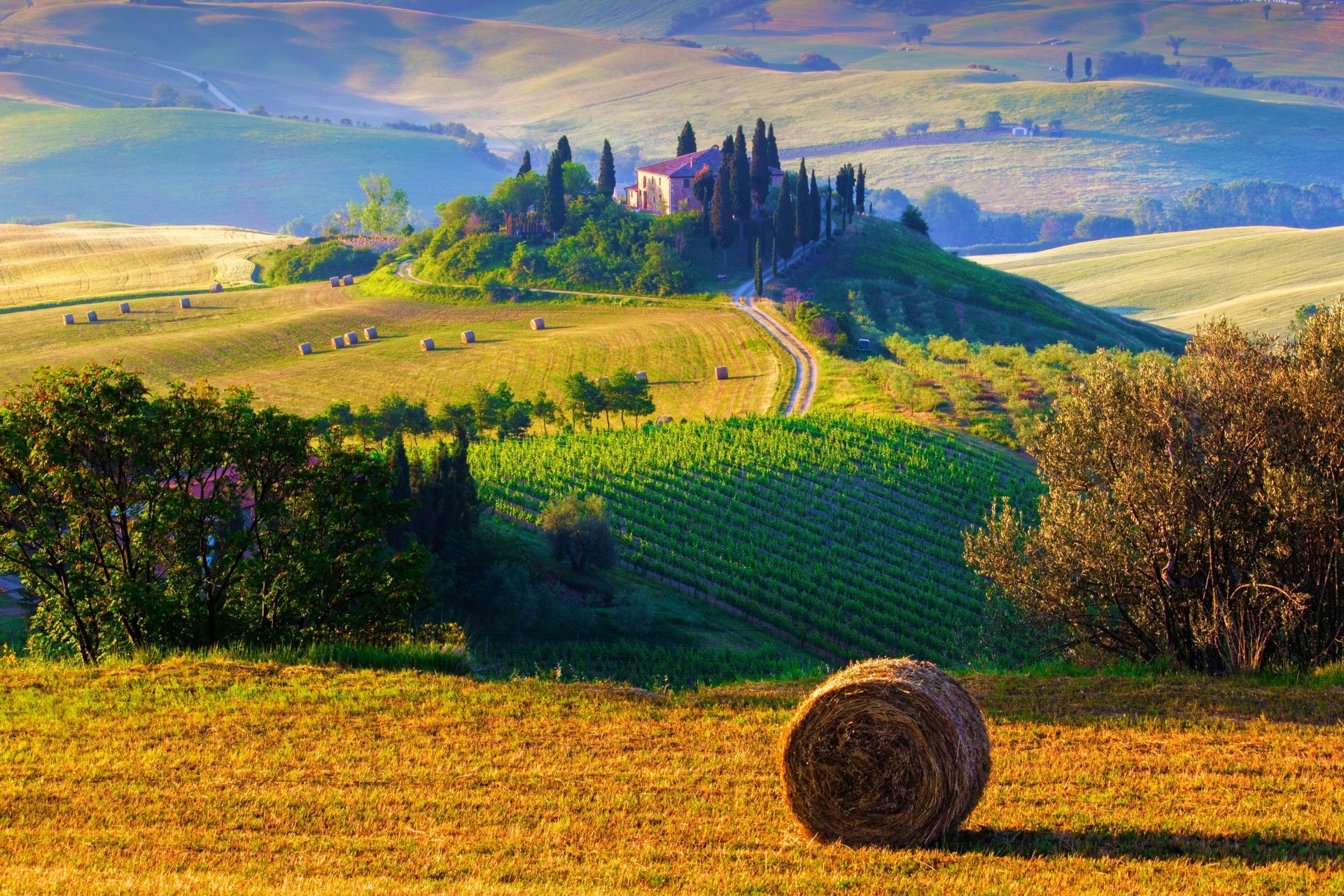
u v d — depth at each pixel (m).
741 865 30.86
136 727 43.00
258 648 56.81
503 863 31.09
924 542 132.75
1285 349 56.19
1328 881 28.94
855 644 107.44
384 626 62.97
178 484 61.38
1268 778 36.31
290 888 28.61
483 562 111.81
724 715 44.25
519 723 43.28
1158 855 31.06
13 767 39.03
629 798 35.78
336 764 39.06
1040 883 29.17
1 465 57.78
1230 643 54.31
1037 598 61.84
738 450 160.00
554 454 165.00
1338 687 45.91
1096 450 60.00
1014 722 42.72
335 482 63.22
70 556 58.97
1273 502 51.66
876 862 30.91
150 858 31.70
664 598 117.88
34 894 28.16
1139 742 40.03
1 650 73.81
